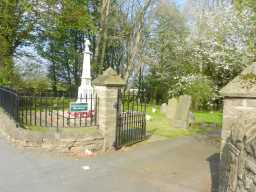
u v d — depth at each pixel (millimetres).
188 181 5297
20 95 7480
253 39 8797
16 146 6723
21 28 15391
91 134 6965
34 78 18828
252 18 8219
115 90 7426
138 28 22062
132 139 8414
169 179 5395
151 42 24531
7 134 7418
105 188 4805
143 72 25672
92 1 20297
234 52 11500
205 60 16391
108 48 22969
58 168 5645
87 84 10078
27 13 15195
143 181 5238
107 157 6742
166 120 13891
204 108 18547
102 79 7266
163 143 8719
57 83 22047
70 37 20156
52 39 17469
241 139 3094
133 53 22375
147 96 25047
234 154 3342
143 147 8055
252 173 2729
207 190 4844
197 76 17922
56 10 15750
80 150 6793
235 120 3938
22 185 4699
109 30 21938
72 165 5902
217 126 13055
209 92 17438
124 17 22312
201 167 6211
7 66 14695
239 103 4188
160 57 24516
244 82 4176
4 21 14492
